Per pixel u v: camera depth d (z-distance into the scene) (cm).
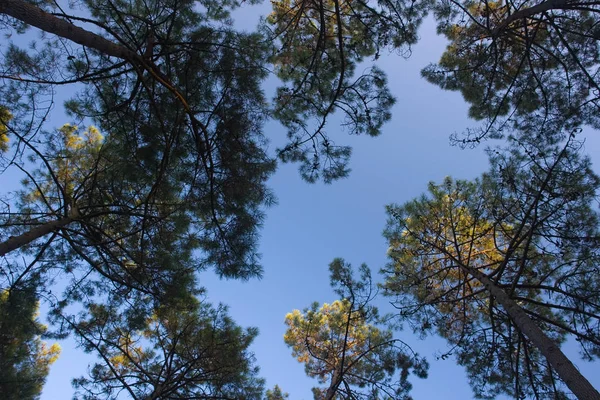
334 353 965
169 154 679
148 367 763
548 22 675
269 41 825
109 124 678
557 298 746
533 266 770
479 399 761
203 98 660
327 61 812
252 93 669
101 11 655
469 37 898
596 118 760
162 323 775
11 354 717
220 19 771
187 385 698
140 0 659
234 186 682
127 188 735
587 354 675
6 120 625
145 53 610
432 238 857
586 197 652
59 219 641
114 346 717
